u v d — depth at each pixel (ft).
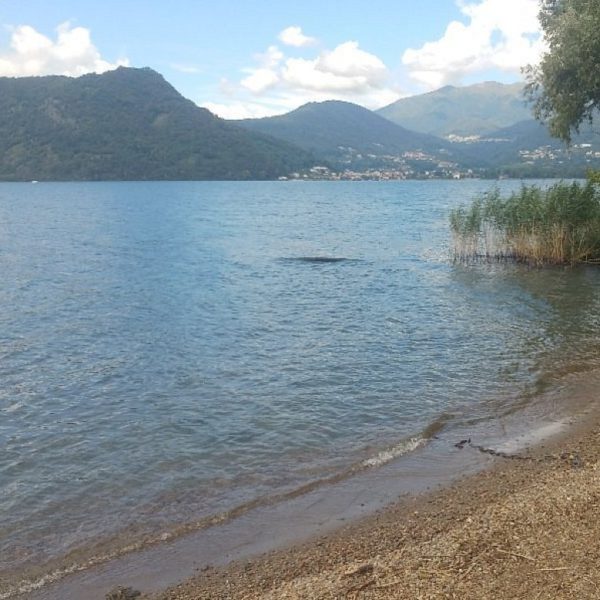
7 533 23.31
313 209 248.93
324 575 19.43
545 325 54.75
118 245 128.98
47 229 165.17
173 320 61.16
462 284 77.41
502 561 18.89
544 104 89.92
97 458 30.04
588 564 18.33
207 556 21.43
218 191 433.07
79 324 59.77
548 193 90.38
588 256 88.43
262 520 23.82
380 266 95.40
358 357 46.80
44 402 38.45
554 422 32.63
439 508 23.89
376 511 24.07
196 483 27.20
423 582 18.13
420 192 418.92
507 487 25.20
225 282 83.56
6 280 85.25
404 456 29.27
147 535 23.02
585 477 24.86
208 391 39.96
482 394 37.78
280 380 41.75
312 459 29.35
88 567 21.04
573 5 84.23
